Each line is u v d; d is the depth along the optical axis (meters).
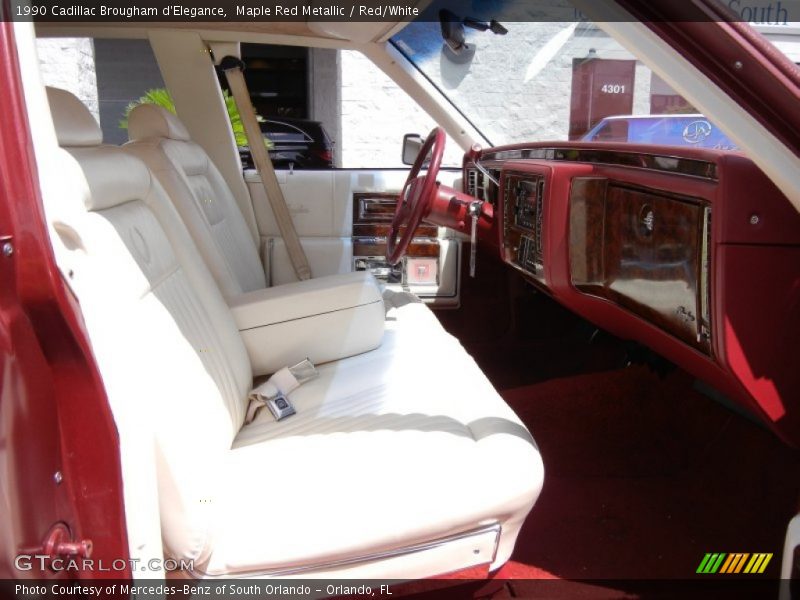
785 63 1.03
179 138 2.20
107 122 4.57
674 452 2.16
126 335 1.08
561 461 2.12
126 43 3.61
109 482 0.94
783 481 1.89
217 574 1.18
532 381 2.70
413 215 2.27
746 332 1.27
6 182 0.81
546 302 2.95
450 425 1.48
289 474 1.36
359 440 1.46
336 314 2.01
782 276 1.25
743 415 1.97
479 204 2.38
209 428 1.34
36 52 0.92
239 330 1.95
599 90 2.34
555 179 1.87
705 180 1.33
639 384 2.54
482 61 2.69
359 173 3.05
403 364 1.92
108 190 1.36
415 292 3.01
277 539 1.19
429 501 1.23
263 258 3.04
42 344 0.87
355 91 4.77
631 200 1.68
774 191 1.22
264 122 3.88
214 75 2.79
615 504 1.93
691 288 1.42
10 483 0.81
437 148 2.25
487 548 1.26
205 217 2.03
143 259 1.38
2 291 0.80
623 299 1.78
